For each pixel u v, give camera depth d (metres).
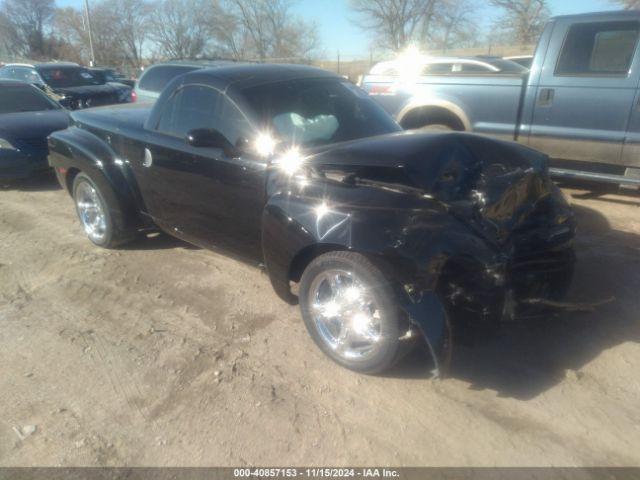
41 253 5.43
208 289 4.54
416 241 3.02
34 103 9.13
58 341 3.85
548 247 3.56
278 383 3.32
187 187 4.38
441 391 3.20
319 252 3.49
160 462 2.76
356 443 2.84
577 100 6.01
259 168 3.77
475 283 3.15
